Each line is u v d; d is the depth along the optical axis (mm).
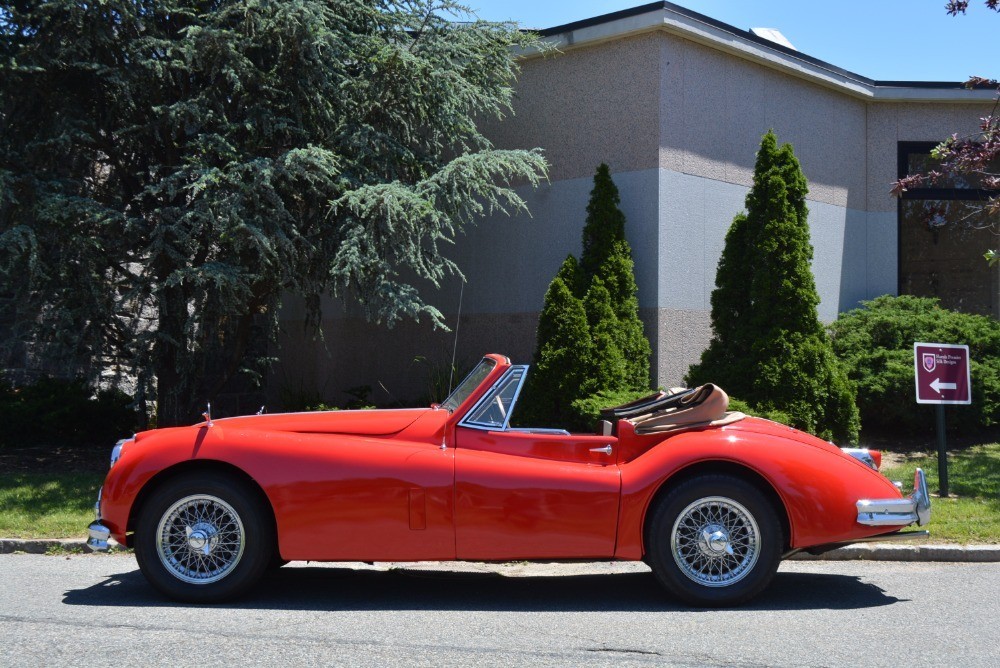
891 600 5340
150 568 5184
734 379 9711
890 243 13609
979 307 13977
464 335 12406
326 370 14203
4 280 9781
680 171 10883
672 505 5105
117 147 10281
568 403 9852
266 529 5203
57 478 9078
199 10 10109
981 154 9086
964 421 10875
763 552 5094
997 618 4918
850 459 5328
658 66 10688
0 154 8992
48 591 5520
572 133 11477
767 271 9742
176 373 10367
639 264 10750
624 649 4324
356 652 4262
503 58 10758
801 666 4070
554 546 5125
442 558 5160
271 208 9211
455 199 9492
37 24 9375
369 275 9305
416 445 5312
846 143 13320
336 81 9930
